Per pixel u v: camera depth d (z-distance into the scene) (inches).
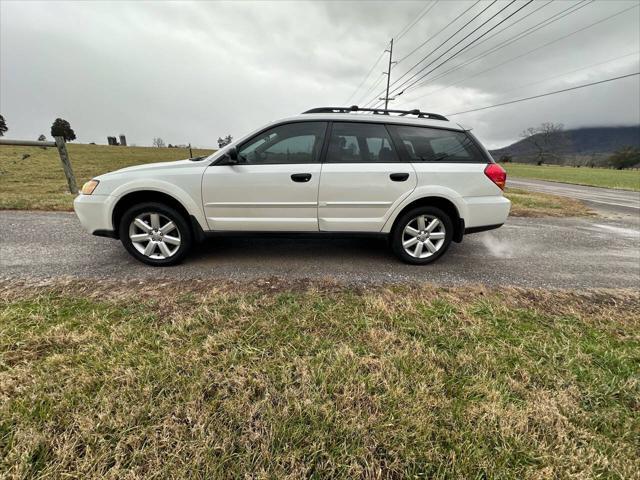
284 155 125.3
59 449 51.8
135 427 55.6
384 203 127.9
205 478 48.5
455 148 133.0
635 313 101.5
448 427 58.2
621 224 245.8
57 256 136.4
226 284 113.0
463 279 125.0
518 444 55.6
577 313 100.2
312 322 88.9
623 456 54.5
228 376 67.7
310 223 128.6
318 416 58.7
